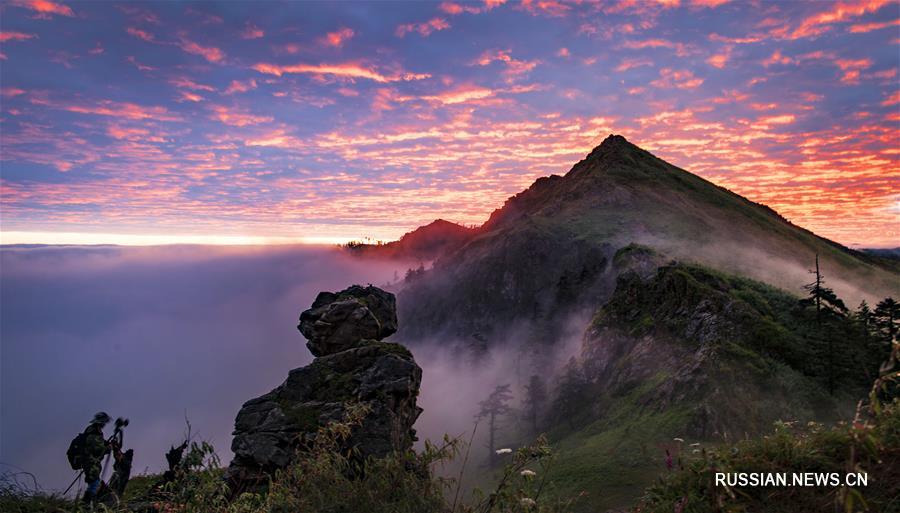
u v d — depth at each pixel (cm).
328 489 433
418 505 404
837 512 340
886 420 460
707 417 4588
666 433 4575
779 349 5291
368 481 430
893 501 380
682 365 5572
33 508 684
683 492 467
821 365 4962
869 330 5569
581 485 3775
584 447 4659
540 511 379
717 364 5206
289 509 432
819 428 507
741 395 4800
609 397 6200
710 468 454
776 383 4856
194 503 466
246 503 487
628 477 3738
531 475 396
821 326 5578
